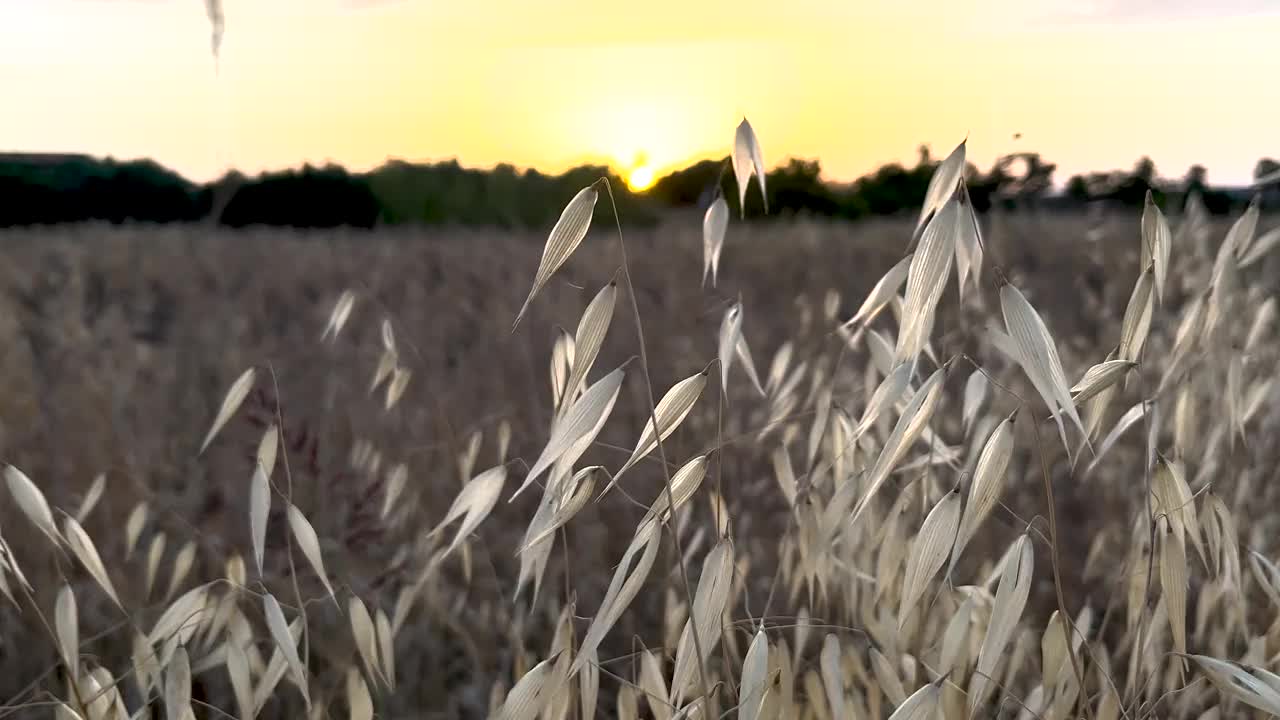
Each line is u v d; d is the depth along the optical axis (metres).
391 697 0.37
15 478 0.26
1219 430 0.34
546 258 0.21
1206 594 0.31
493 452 0.59
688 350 0.85
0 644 0.43
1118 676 0.32
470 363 0.86
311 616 0.39
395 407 0.68
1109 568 0.45
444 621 0.38
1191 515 0.24
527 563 0.24
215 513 0.57
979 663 0.22
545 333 0.96
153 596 0.46
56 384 0.87
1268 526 0.36
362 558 0.46
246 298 1.56
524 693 0.24
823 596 0.29
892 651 0.28
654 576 0.46
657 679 0.27
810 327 0.60
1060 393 0.20
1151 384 0.43
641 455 0.22
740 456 0.54
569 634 0.26
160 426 0.77
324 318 1.24
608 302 0.22
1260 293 0.41
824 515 0.28
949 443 0.44
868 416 0.22
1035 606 0.45
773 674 0.25
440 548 0.40
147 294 1.65
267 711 0.37
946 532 0.21
